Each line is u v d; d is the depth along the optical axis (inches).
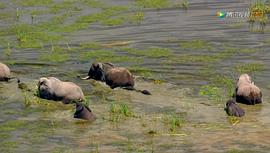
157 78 3154.5
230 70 3245.6
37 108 2755.9
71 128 2497.5
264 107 2726.4
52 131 2465.6
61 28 4224.9
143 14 4557.1
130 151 2234.3
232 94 2866.6
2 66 3169.3
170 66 3348.9
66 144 2324.1
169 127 2481.5
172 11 4648.1
